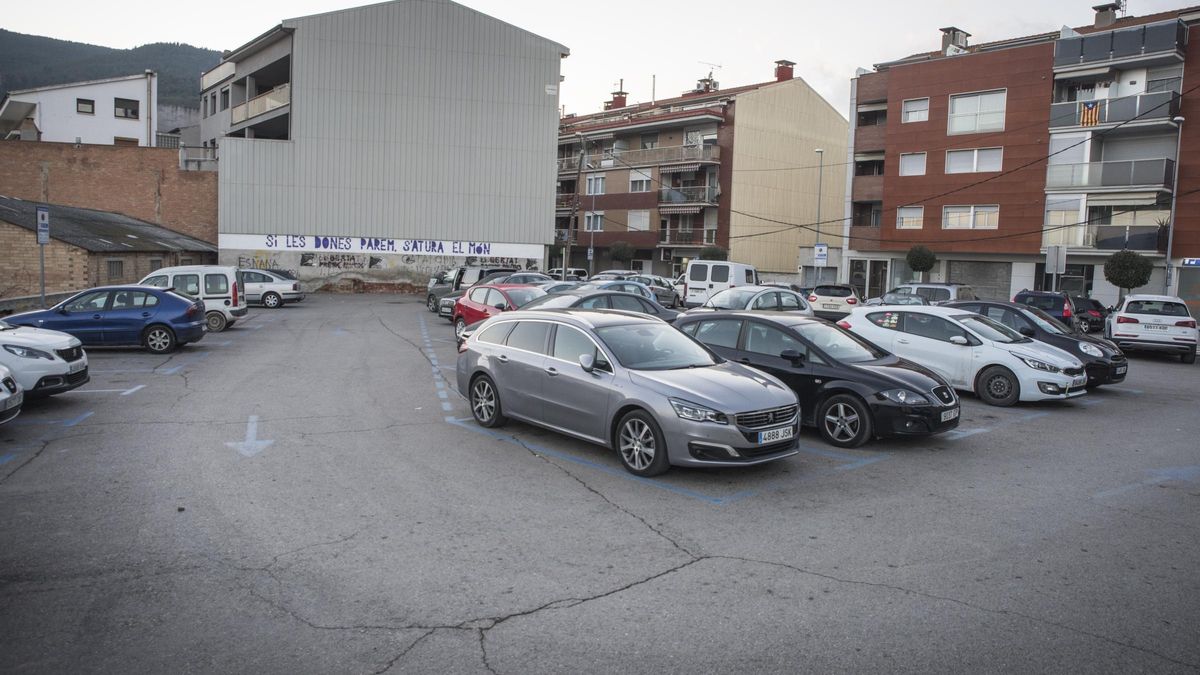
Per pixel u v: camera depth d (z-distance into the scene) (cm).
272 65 4481
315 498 667
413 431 931
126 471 739
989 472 805
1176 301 2017
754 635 432
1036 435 1003
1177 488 755
